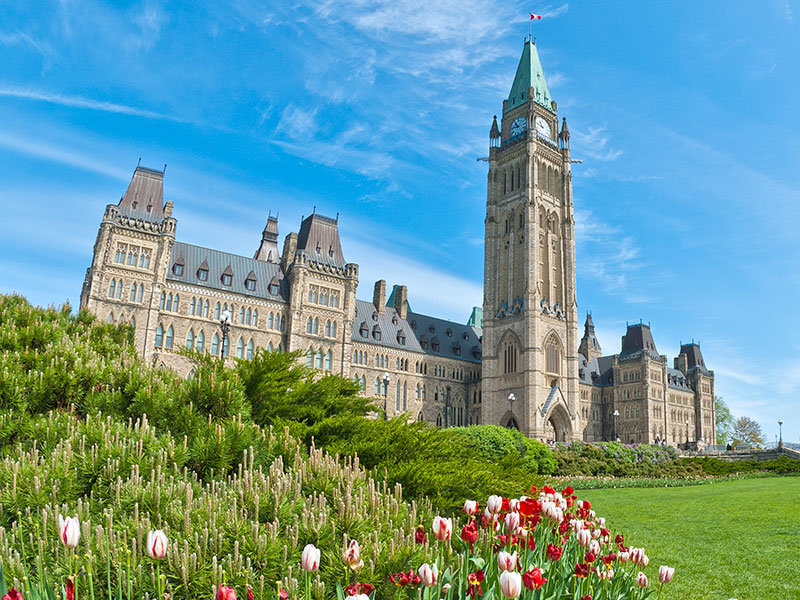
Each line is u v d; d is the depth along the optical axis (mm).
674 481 51594
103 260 74875
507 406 103938
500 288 112500
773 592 13461
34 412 11719
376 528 8180
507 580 5691
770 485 43625
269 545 7000
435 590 7047
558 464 56156
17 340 14117
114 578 6359
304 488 9211
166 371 14078
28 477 7703
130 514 7520
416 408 110812
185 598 6277
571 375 107000
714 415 155375
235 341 84312
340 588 6371
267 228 107750
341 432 14023
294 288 90125
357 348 104938
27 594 5422
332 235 99500
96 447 8586
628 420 137125
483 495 11664
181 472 9477
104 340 18125
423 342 116688
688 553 17734
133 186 80625
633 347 141750
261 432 11289
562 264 112750
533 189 109688
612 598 8672
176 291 80812
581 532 8531
